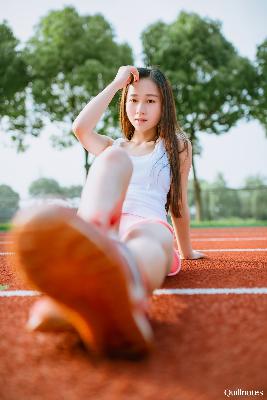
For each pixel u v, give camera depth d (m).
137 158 2.16
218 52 16.61
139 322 1.07
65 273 0.97
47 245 0.93
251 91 16.52
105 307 1.01
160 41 16.48
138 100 2.18
